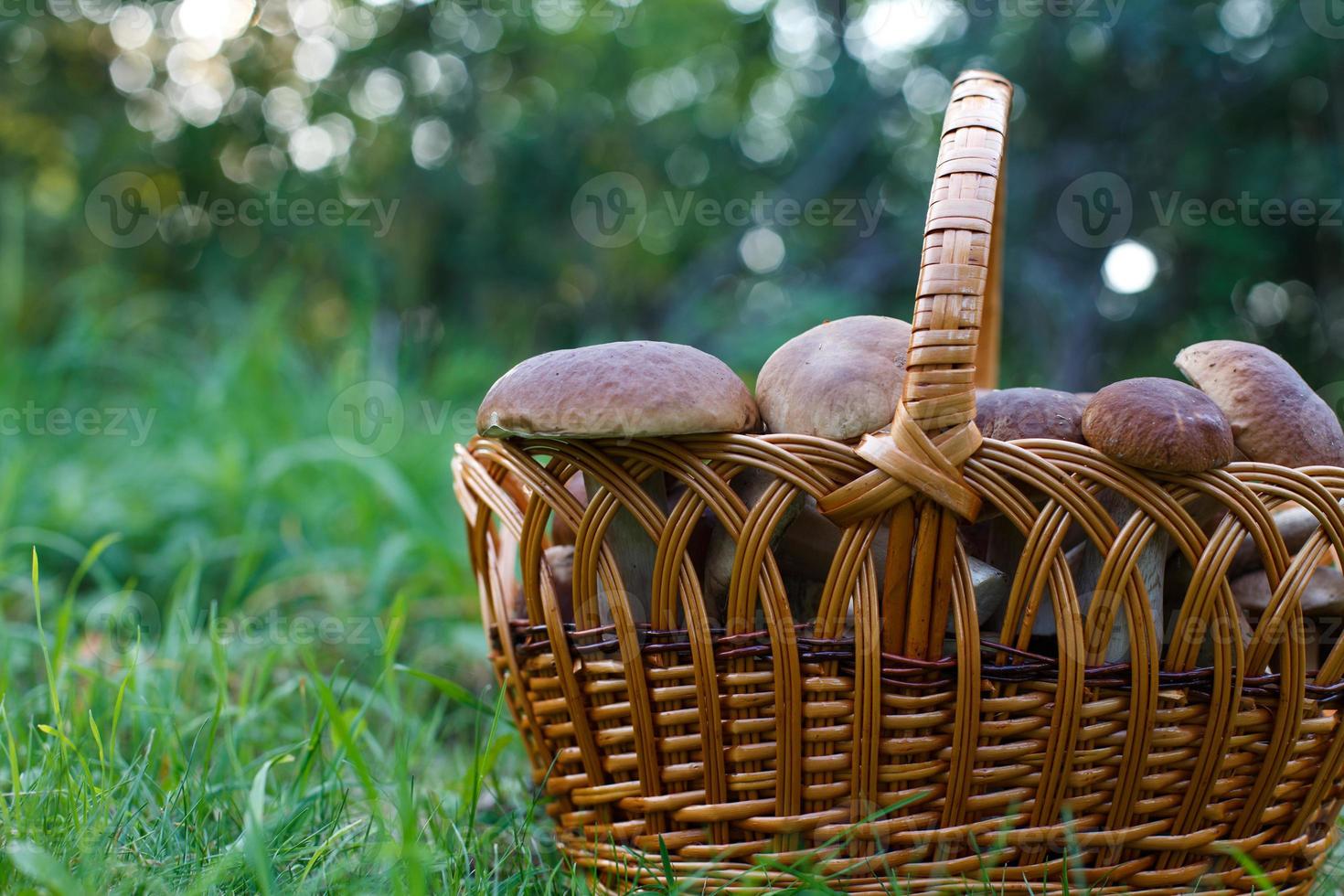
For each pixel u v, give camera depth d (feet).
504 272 16.53
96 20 15.39
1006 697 3.79
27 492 6.76
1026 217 12.14
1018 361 12.62
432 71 16.62
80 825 3.83
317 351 12.16
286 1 15.88
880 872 3.83
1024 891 3.82
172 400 8.55
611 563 3.84
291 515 6.87
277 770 4.40
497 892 3.90
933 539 3.74
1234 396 3.87
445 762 4.66
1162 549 3.82
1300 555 3.80
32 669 4.80
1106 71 12.30
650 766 3.86
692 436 3.78
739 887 3.84
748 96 17.21
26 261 14.03
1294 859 3.94
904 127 14.40
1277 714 3.82
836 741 3.80
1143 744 3.79
